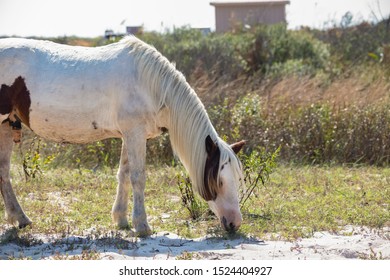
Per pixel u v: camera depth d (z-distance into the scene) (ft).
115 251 19.53
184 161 21.29
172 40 62.90
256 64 60.85
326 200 26.55
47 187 29.35
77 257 18.48
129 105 20.93
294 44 63.62
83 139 21.98
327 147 36.14
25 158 30.60
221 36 62.64
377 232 21.88
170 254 19.08
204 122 20.88
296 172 32.42
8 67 21.47
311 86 44.19
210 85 42.63
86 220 23.54
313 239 21.06
